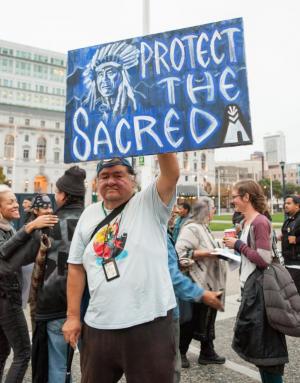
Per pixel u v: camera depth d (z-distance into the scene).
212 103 1.98
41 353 2.59
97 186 2.12
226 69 1.98
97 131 2.20
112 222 1.98
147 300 1.84
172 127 2.04
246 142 1.90
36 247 2.52
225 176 137.00
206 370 3.60
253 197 2.97
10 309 2.73
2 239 2.84
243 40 1.97
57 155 83.94
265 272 2.74
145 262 1.87
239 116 1.93
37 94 94.94
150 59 2.14
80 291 2.09
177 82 2.07
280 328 2.57
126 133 2.13
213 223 33.38
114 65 2.21
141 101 2.12
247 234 2.90
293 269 5.10
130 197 2.06
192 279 3.53
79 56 2.31
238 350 2.80
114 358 1.85
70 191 2.72
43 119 82.69
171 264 2.44
